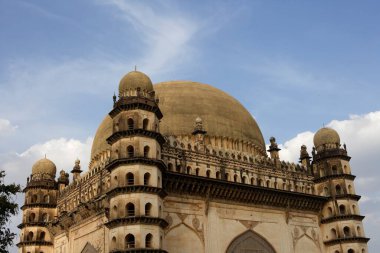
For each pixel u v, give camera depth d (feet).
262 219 174.91
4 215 111.34
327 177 197.88
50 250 196.03
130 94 154.10
